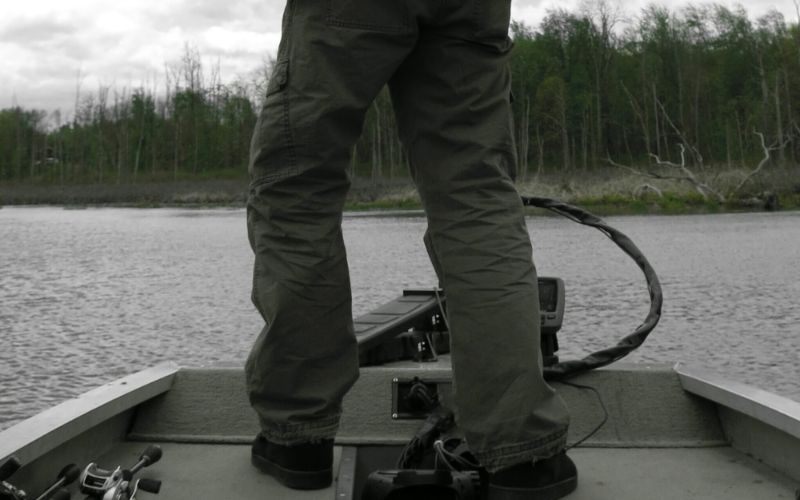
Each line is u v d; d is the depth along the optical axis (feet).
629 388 7.11
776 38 211.41
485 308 5.34
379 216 115.65
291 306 5.46
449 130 5.54
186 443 7.00
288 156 5.41
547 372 6.99
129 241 73.36
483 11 5.46
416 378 7.02
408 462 6.06
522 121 218.18
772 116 198.39
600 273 41.93
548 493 5.43
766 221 87.30
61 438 5.61
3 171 312.71
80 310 32.96
